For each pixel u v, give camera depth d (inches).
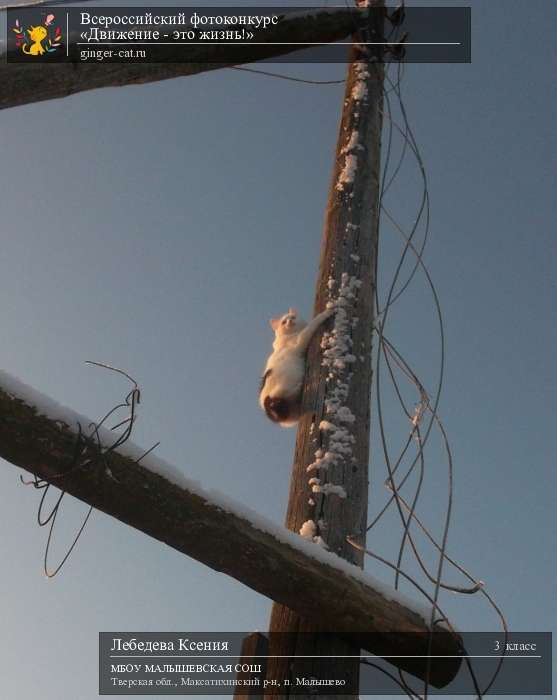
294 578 121.2
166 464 118.5
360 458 149.7
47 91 174.6
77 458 111.5
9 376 111.9
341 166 198.7
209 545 118.3
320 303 174.4
